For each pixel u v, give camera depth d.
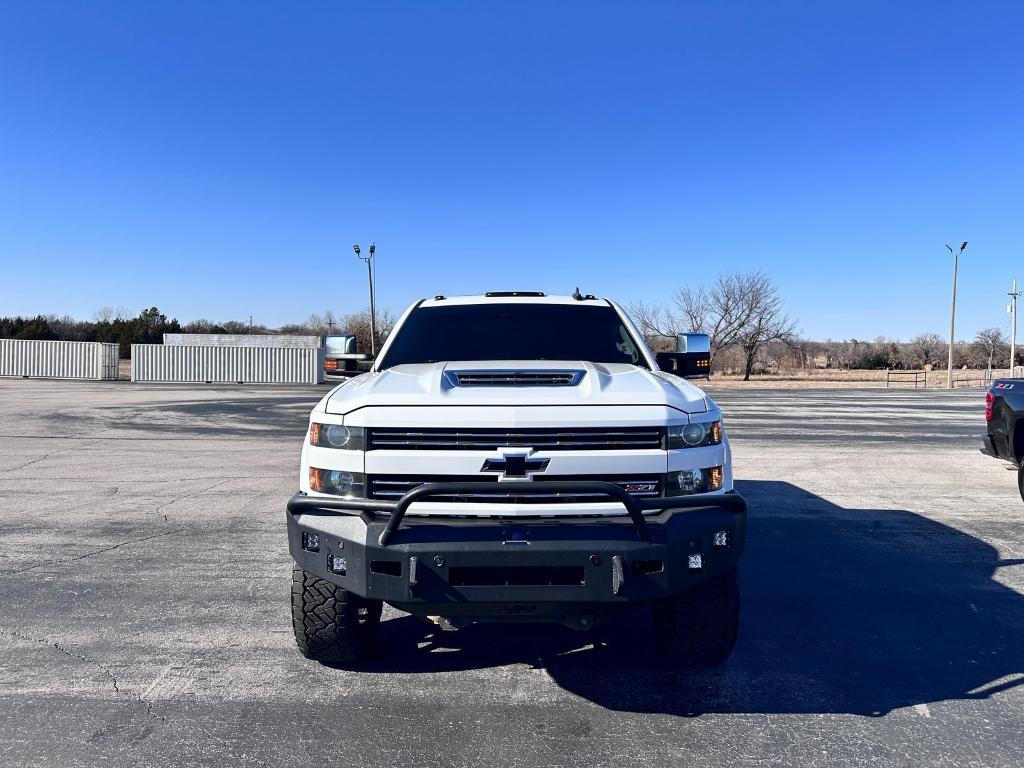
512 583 3.07
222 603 4.79
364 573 3.12
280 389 31.23
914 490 8.83
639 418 3.26
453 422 3.22
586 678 3.68
